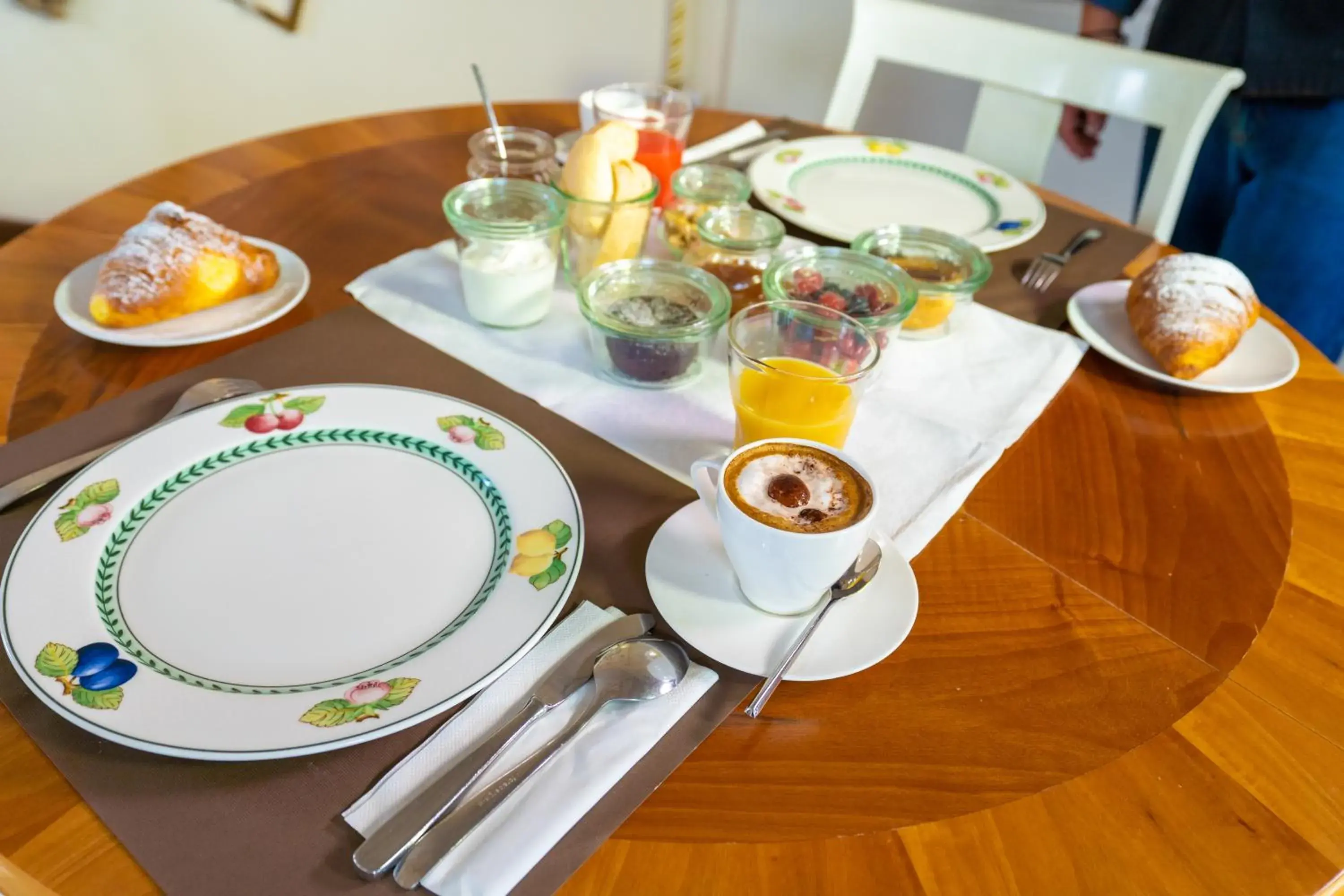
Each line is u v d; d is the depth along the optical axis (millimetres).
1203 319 855
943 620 619
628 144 951
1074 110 1637
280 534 617
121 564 583
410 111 1330
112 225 1000
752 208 1101
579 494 692
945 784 515
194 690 499
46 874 436
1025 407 831
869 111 2287
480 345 860
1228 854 490
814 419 695
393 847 446
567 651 558
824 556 536
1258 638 617
